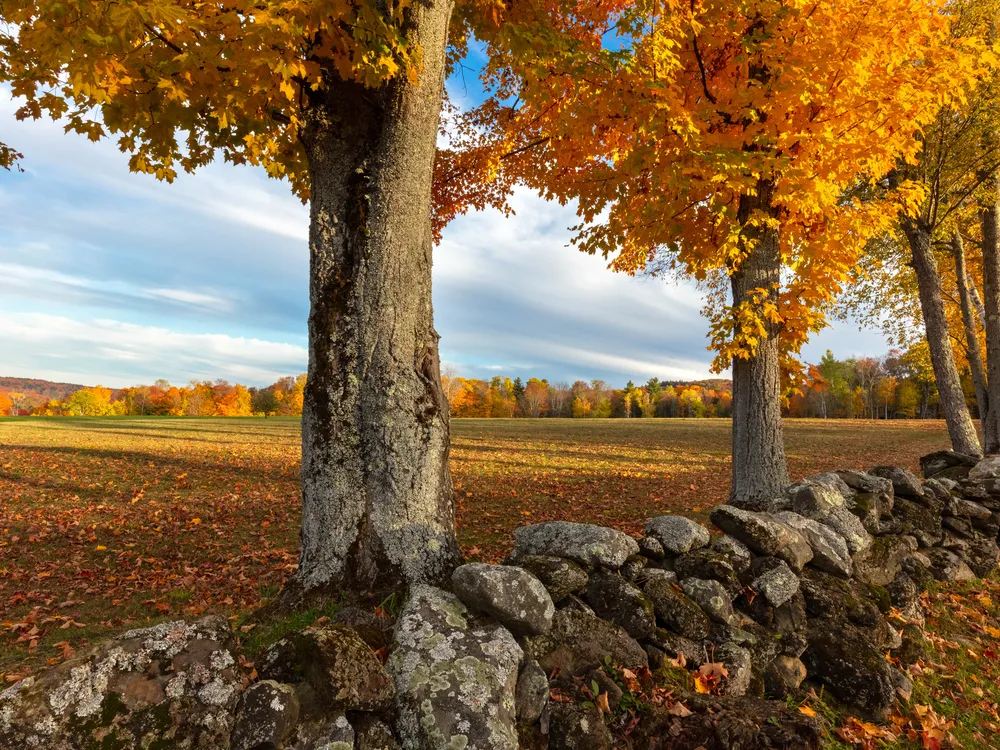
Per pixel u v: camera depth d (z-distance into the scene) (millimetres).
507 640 2707
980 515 6816
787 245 6891
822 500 5203
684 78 6652
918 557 5820
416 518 3857
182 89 3688
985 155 9820
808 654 4012
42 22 2883
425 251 4184
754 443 6719
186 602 5531
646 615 3244
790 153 5820
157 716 1874
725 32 6109
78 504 10672
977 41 5871
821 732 2947
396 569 3732
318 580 3770
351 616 3035
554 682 2861
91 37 2746
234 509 10344
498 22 5387
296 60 3422
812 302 6422
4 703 1752
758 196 6594
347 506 3828
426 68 4172
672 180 5234
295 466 16047
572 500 11555
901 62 5938
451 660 2510
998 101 9156
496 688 2451
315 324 4059
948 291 14898
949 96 6156
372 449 3877
